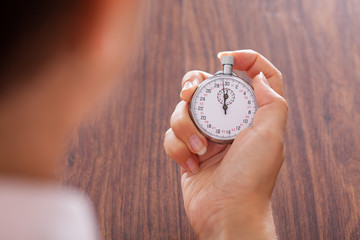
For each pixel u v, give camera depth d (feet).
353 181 1.73
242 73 1.96
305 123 1.87
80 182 1.70
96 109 1.89
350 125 1.87
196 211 1.41
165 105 1.91
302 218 1.65
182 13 2.21
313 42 2.13
